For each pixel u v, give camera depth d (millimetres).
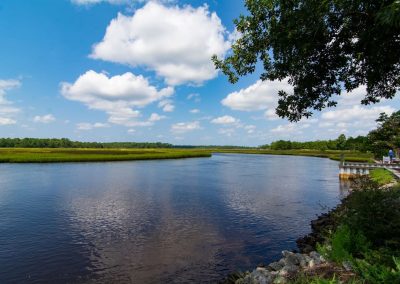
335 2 6711
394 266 7051
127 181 37812
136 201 25047
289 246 14625
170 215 20391
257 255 13461
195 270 11914
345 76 9453
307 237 15234
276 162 88125
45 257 13094
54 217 19672
